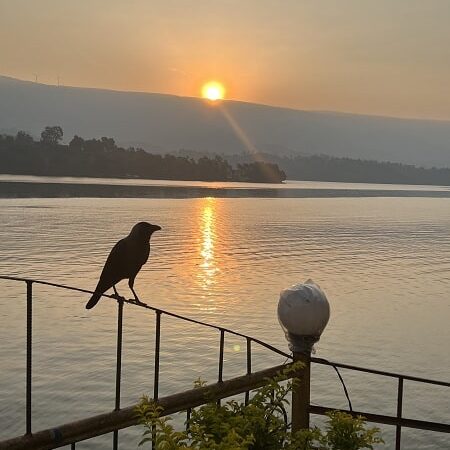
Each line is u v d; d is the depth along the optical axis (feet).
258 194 613.52
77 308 98.73
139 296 112.78
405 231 266.77
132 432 50.19
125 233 217.97
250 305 108.37
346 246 204.85
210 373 69.56
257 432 10.78
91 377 65.62
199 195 544.21
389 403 62.03
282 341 84.17
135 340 81.00
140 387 63.67
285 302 12.01
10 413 55.67
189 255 171.12
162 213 322.96
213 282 129.18
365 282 136.56
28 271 136.36
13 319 90.84
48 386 62.54
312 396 63.41
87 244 184.96
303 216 337.11
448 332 93.97
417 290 129.18
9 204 349.61
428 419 58.13
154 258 162.81
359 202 524.52
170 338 82.38
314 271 149.59
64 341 79.36
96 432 9.93
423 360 79.46
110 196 463.83
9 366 68.69
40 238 197.36
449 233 261.85
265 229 255.09
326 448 11.28
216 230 246.06
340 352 82.17
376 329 94.89
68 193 476.54
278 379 11.45
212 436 9.95
